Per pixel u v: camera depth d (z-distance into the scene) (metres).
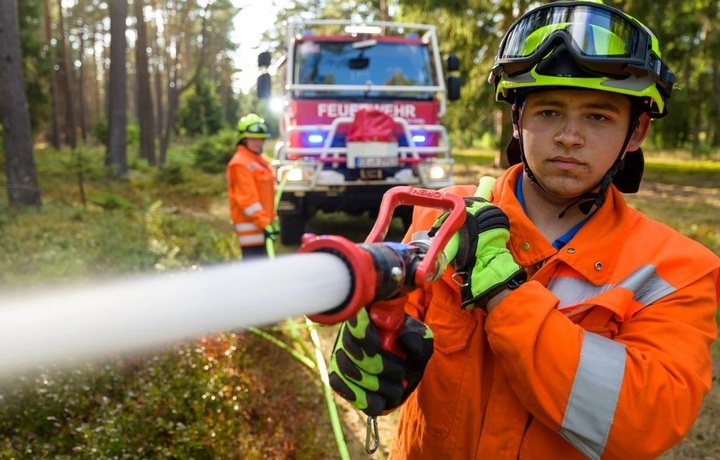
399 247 0.89
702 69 20.55
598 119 1.13
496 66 1.26
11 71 9.54
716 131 30.67
